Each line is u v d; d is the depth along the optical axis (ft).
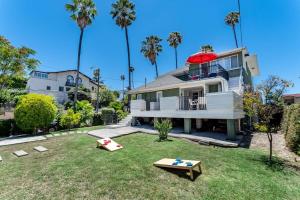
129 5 93.81
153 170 18.08
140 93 72.23
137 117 60.80
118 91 193.57
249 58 61.46
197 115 37.27
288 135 28.17
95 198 12.75
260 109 22.40
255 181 15.67
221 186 14.65
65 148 28.04
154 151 25.36
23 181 15.81
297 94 101.96
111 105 94.53
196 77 56.29
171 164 18.03
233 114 31.42
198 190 13.94
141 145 29.43
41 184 15.15
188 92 57.41
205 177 16.46
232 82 50.08
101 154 24.14
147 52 122.83
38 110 41.34
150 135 39.27
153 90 62.28
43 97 44.04
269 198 12.89
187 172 17.62
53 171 18.12
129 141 32.86
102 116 65.82
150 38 122.62
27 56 49.78
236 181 15.62
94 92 140.97
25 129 41.96
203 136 34.83
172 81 60.44
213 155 23.41
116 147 27.27
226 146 28.14
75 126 55.98
